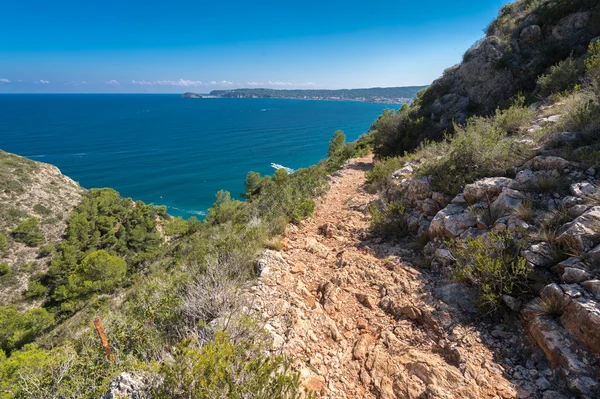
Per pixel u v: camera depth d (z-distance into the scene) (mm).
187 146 160125
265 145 160875
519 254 4148
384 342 3961
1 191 54688
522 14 19266
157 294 5277
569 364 2895
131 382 3014
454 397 3000
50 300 41281
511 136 7867
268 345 3613
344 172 17812
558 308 3338
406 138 19141
